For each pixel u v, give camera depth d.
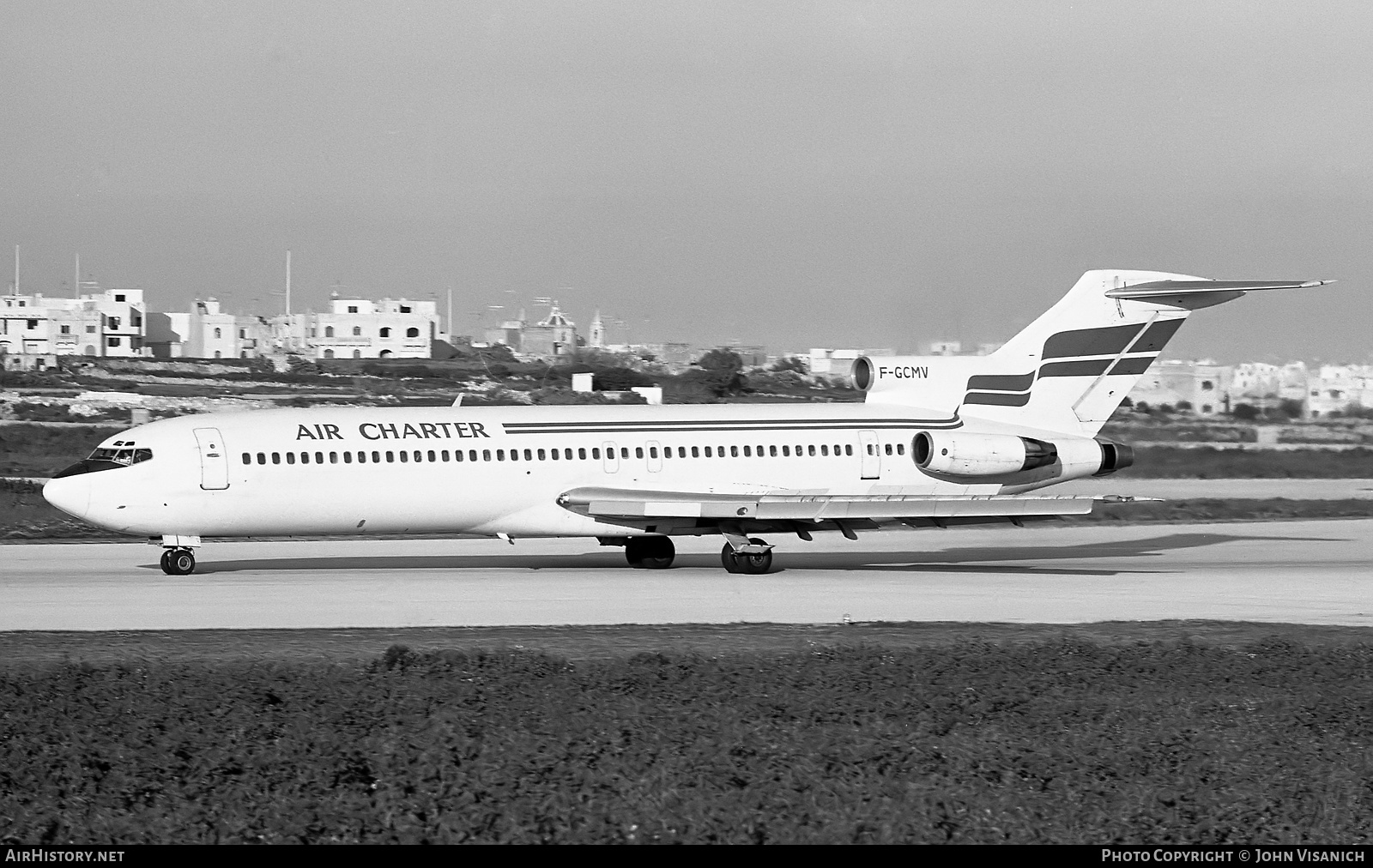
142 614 108.19
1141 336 155.00
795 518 138.62
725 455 146.12
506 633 99.12
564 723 68.56
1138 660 86.81
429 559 155.38
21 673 79.56
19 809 56.12
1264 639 94.69
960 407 154.38
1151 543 180.75
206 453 132.88
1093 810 57.62
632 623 105.81
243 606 113.00
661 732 67.19
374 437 137.88
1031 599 121.81
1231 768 63.69
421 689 75.81
